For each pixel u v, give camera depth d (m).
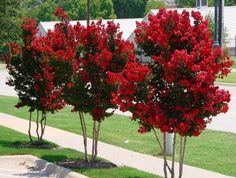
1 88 38.88
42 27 84.62
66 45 14.89
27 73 15.63
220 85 39.03
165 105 10.15
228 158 14.98
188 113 9.95
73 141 17.45
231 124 21.17
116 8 122.00
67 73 14.44
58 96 15.55
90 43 13.19
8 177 12.97
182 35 10.27
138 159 14.79
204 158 14.97
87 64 13.07
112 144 17.03
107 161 14.18
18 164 14.39
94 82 13.12
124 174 12.61
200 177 12.80
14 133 18.41
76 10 107.31
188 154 15.48
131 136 18.38
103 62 12.84
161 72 10.36
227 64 10.09
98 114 13.33
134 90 10.24
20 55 15.75
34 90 15.71
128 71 10.27
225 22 78.00
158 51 10.46
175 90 9.98
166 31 10.26
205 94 9.84
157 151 15.80
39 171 13.66
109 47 13.09
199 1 75.94
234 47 74.62
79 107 13.37
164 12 10.42
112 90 12.95
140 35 10.55
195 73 9.84
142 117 10.24
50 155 14.71
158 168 13.71
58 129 19.84
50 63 14.50
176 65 9.75
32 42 15.68
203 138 17.88
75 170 13.10
